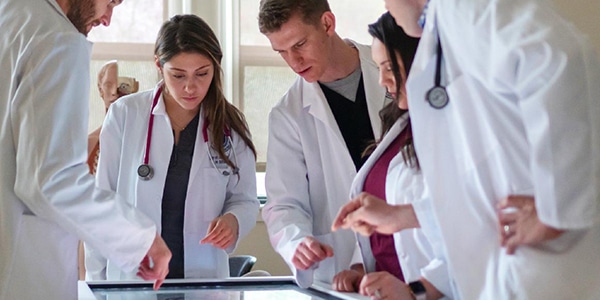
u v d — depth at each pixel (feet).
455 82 4.02
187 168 7.57
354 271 5.85
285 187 6.68
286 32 6.34
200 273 7.52
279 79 12.52
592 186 3.51
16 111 4.87
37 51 4.90
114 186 7.69
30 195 4.81
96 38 12.07
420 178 4.80
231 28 12.29
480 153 3.98
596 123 3.54
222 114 7.64
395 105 5.27
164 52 7.18
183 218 7.54
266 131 12.50
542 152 3.51
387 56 4.68
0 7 5.24
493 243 3.97
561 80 3.46
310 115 6.82
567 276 3.72
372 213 4.38
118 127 7.67
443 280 4.60
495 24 3.68
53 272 5.01
